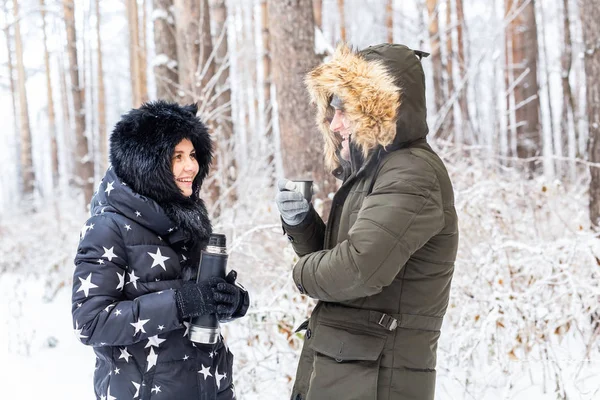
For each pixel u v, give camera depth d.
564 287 3.57
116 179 2.06
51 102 20.45
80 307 1.94
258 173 6.45
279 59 5.01
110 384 2.01
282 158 5.11
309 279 1.85
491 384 3.32
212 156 2.30
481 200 4.30
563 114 12.49
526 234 4.34
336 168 2.26
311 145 4.89
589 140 4.55
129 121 2.06
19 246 10.45
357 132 1.88
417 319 1.90
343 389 1.86
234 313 2.15
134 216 2.03
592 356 3.47
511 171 5.03
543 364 3.25
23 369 4.47
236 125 8.13
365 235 1.75
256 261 4.45
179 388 2.03
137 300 1.94
